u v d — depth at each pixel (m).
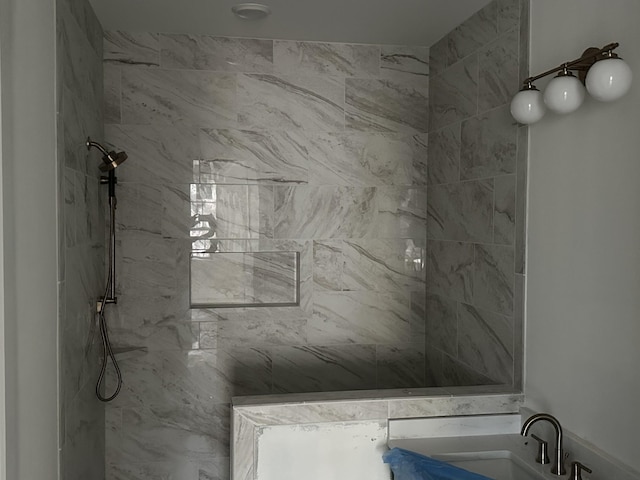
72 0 2.26
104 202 2.98
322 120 3.19
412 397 2.22
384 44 3.23
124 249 3.04
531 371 2.24
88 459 2.61
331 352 3.23
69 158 2.19
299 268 3.21
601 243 1.83
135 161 3.03
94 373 2.76
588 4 1.90
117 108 3.01
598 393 1.85
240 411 2.10
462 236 2.83
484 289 2.60
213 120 3.10
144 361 3.07
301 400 2.17
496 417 2.26
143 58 3.03
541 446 1.98
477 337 2.67
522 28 2.30
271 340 3.17
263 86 3.14
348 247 3.24
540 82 2.18
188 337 3.10
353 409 2.17
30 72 1.74
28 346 1.72
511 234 2.37
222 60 3.10
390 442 2.18
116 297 2.96
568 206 2.00
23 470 1.68
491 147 2.55
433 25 2.90
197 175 3.09
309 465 2.15
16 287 1.63
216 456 3.13
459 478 1.83
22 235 1.67
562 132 2.04
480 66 2.65
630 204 1.71
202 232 3.10
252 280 3.21
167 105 3.05
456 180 2.90
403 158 3.27
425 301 3.30
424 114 3.28
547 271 2.13
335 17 2.79
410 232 3.29
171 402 3.09
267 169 3.15
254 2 2.62
